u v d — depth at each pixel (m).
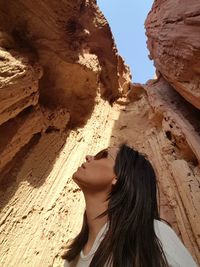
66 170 8.41
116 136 11.30
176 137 8.60
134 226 1.95
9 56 6.73
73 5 8.01
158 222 2.06
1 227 6.01
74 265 2.16
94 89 10.62
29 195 7.05
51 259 6.08
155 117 10.67
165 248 1.85
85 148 9.59
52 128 9.07
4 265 5.52
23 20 7.73
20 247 5.95
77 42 9.07
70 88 9.66
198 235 5.67
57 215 7.06
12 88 6.27
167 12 9.59
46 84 8.98
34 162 7.77
